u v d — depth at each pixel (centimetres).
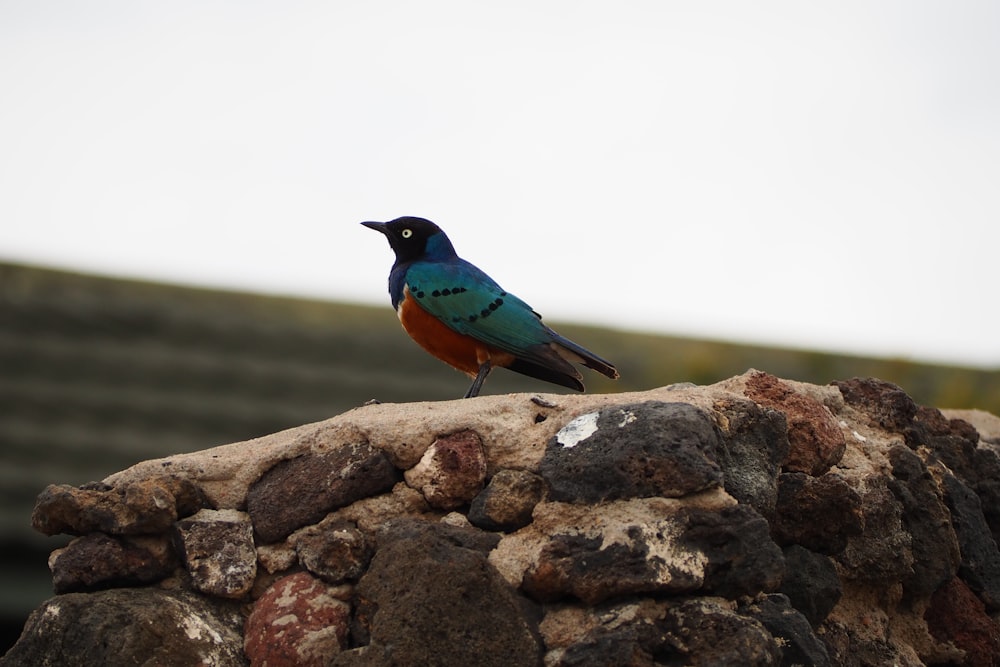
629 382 1755
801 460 762
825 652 680
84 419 1468
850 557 756
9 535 1253
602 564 655
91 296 1689
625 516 669
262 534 733
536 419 737
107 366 1565
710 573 663
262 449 766
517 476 710
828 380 1809
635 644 634
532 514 700
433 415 739
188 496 741
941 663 801
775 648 646
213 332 1678
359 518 727
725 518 669
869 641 758
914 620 800
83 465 1395
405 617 651
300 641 691
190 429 1486
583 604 667
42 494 734
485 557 677
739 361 1836
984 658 807
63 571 721
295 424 1526
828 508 738
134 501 723
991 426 1027
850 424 838
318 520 729
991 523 886
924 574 795
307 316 1756
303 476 739
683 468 670
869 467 797
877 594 780
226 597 724
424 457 723
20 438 1416
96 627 683
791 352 1886
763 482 716
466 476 716
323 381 1627
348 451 737
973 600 824
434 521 721
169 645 687
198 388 1562
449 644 644
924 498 812
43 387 1505
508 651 647
